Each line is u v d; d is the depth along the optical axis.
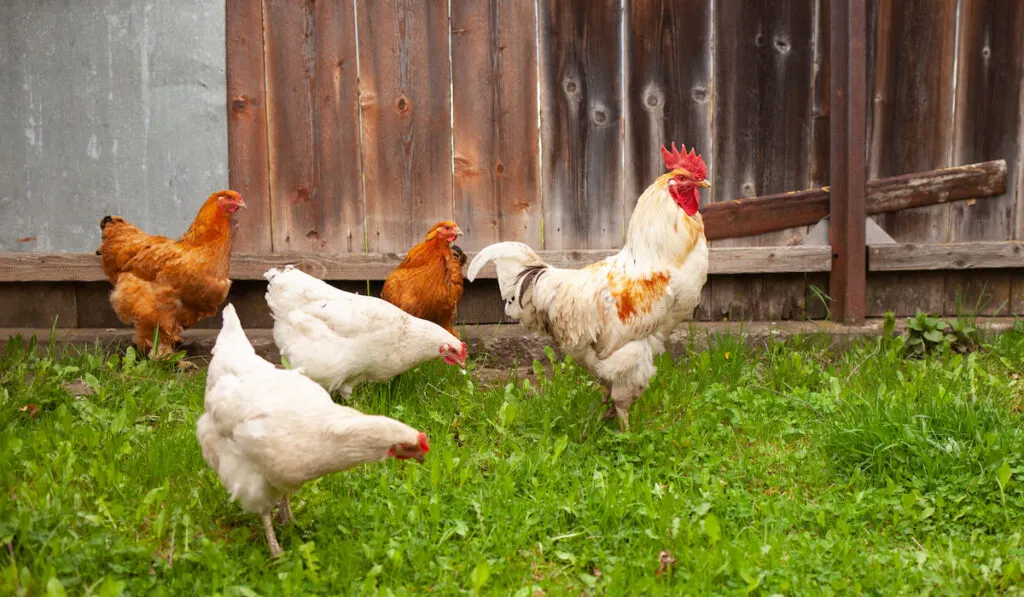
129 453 3.35
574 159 4.03
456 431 3.54
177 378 3.75
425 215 4.05
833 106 3.97
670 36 3.99
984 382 3.67
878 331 3.95
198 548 3.13
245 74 3.96
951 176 4.04
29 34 3.93
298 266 4.01
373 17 3.96
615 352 3.46
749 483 3.35
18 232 4.00
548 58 3.99
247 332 4.01
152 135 3.98
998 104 4.02
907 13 3.98
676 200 3.44
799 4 3.98
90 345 3.91
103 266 3.85
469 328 4.04
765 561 3.10
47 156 3.98
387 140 4.01
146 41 3.94
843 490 3.31
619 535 3.16
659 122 4.02
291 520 3.19
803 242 4.08
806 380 3.73
